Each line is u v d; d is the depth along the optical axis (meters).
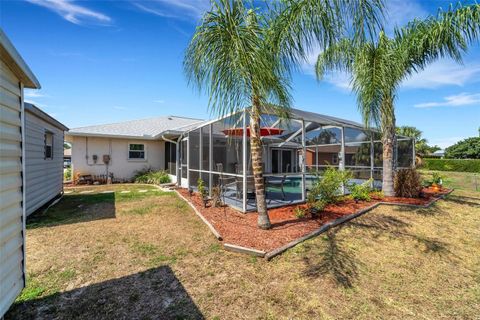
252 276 2.96
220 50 3.52
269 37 3.83
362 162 10.53
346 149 11.29
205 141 9.18
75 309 2.35
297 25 3.81
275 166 14.45
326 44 3.74
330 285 2.82
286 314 2.33
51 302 2.45
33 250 3.69
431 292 2.81
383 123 6.91
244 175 5.66
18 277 2.18
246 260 3.35
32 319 2.21
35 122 5.98
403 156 10.24
